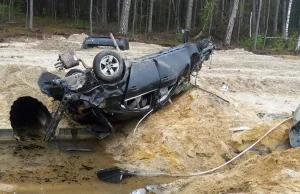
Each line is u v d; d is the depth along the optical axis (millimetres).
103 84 8969
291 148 8625
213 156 9039
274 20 45594
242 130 9648
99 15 46188
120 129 10016
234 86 15172
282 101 13758
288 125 9656
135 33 36750
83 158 9133
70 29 34781
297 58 25391
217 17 38125
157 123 9688
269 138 9398
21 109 10820
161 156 8852
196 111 10016
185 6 47312
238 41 35750
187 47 10641
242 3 39062
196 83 11844
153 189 7629
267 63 21375
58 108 9008
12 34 26641
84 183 7926
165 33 39500
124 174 8312
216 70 17297
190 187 7434
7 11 43625
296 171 7016
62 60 9078
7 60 15195
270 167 7391
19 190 7441
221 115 10117
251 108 11375
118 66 9023
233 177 7383
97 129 9469
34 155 9125
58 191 7520
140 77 9406
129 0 32781
